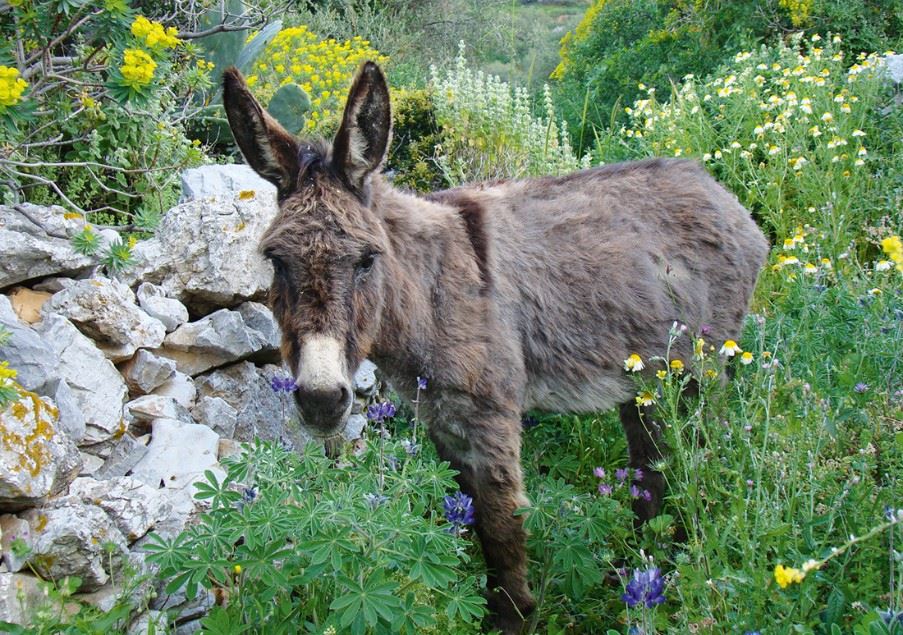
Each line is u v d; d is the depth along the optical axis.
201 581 2.69
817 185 5.69
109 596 2.94
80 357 3.45
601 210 3.94
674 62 9.55
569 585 3.35
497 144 6.45
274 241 2.93
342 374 2.86
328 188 3.02
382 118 3.07
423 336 3.35
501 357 3.47
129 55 3.80
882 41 8.51
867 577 2.60
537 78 13.73
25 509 2.96
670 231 4.04
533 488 3.91
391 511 2.79
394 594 2.91
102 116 4.82
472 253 3.53
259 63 8.59
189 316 4.27
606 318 3.82
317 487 3.12
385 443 3.14
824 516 2.79
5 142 4.27
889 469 2.99
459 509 3.01
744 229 4.25
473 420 3.45
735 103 6.67
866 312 3.97
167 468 3.44
